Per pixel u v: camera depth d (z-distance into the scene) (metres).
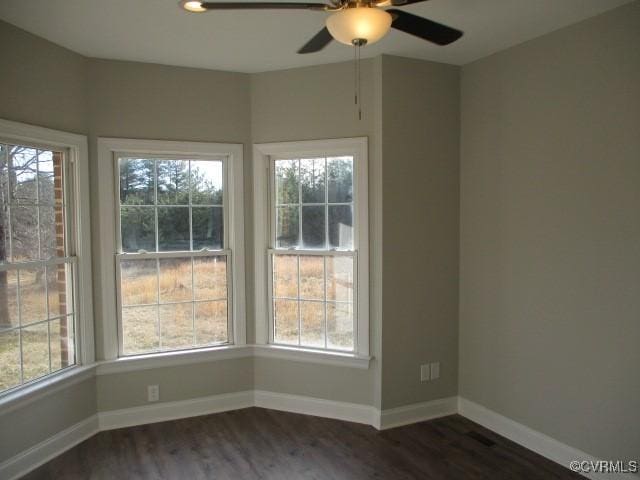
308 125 3.42
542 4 2.41
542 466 2.81
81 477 2.70
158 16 2.54
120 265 3.32
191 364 3.50
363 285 3.33
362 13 1.66
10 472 2.65
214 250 3.56
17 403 2.65
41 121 2.83
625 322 2.46
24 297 2.80
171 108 3.35
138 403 3.37
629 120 2.41
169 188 3.45
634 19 2.38
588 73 2.59
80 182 3.09
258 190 3.55
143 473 2.74
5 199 2.69
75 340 3.14
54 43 2.90
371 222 3.30
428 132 3.34
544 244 2.87
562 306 2.78
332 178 3.46
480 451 2.99
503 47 3.05
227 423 3.39
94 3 2.38
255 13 2.49
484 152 3.26
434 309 3.44
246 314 3.62
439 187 3.40
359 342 3.37
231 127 3.50
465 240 3.45
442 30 1.91
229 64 3.34
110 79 3.20
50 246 2.97
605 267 2.54
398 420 3.36
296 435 3.21
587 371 2.66
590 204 2.61
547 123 2.83
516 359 3.09
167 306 3.46
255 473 2.74
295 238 3.57
